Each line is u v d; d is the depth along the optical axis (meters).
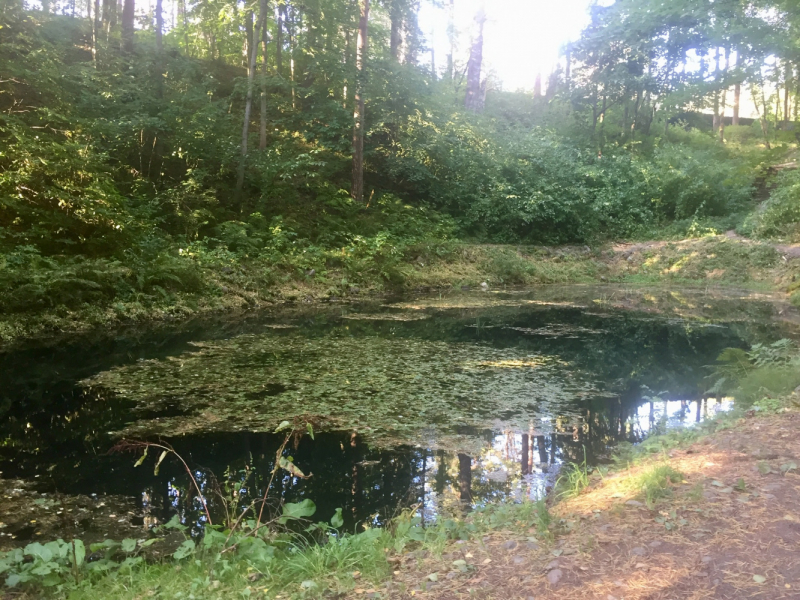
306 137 19.69
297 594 2.48
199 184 15.12
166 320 11.24
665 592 2.22
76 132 13.21
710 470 3.53
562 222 22.05
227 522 3.60
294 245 15.94
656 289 18.17
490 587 2.40
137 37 22.88
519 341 10.12
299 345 9.35
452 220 20.80
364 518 3.82
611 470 4.19
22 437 5.27
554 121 29.17
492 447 5.11
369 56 19.47
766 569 2.33
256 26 16.27
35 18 16.56
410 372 7.73
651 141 24.61
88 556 3.25
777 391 5.67
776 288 17.58
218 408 6.09
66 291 10.19
